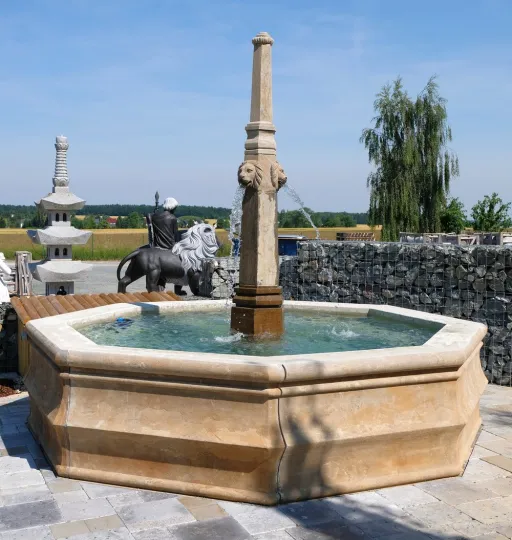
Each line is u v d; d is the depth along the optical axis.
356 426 4.76
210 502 4.66
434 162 30.30
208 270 15.16
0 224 76.25
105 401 4.93
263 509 4.55
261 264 6.47
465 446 5.64
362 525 4.34
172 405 4.75
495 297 8.87
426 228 30.62
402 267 9.96
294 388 4.55
